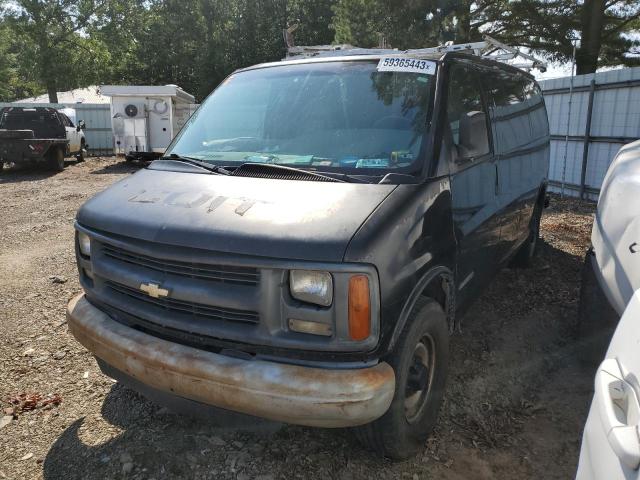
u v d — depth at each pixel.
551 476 2.91
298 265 2.33
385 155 3.09
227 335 2.48
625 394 1.55
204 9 33.50
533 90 5.95
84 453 3.05
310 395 2.28
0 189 13.13
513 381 3.80
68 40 33.09
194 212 2.69
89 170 17.28
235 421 2.66
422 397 2.99
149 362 2.58
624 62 21.00
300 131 3.41
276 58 34.66
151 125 17.34
